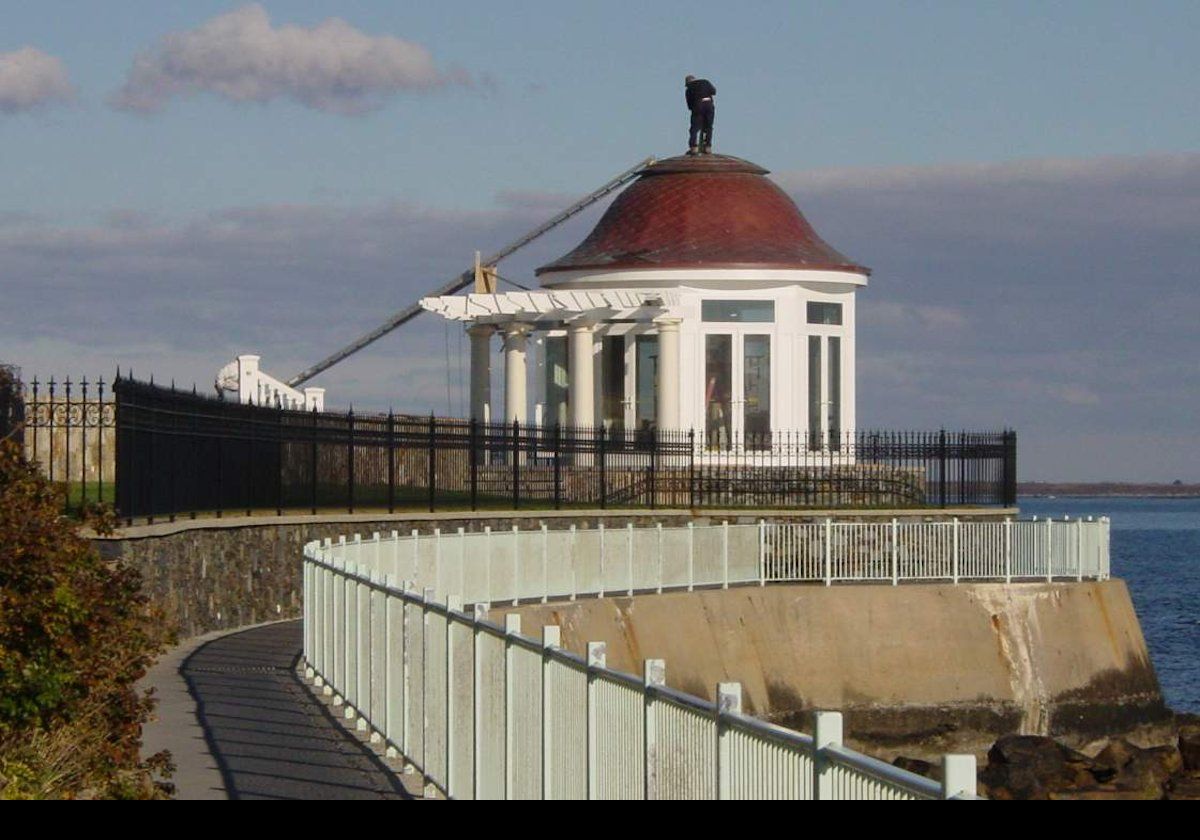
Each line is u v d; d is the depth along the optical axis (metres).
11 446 25.75
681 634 51.91
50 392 39.09
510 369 76.69
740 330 76.75
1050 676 57.75
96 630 24.59
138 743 24.69
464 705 24.38
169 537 41.03
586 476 68.38
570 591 49.28
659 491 70.00
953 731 56.50
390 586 28.78
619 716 18.47
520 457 67.81
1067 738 57.66
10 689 22.45
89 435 47.31
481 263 84.62
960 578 58.38
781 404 76.56
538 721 21.17
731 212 78.62
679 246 77.44
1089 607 59.00
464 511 58.41
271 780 25.23
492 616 44.38
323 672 35.62
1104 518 60.53
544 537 48.22
